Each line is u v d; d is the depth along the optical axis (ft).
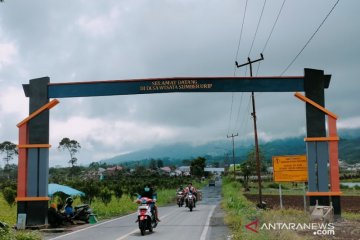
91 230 59.41
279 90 71.82
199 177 573.74
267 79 71.87
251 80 71.92
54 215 65.77
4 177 402.52
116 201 130.52
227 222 63.98
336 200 68.33
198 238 47.50
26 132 68.64
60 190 93.20
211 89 72.02
